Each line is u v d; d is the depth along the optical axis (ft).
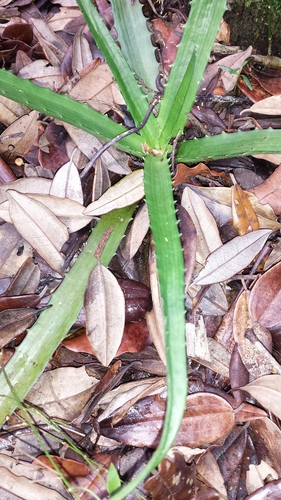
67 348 1.30
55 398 1.25
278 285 1.32
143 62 1.47
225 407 1.23
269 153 1.33
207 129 1.64
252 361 1.30
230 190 1.44
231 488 1.25
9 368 1.18
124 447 1.25
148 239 1.46
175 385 0.85
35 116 1.49
